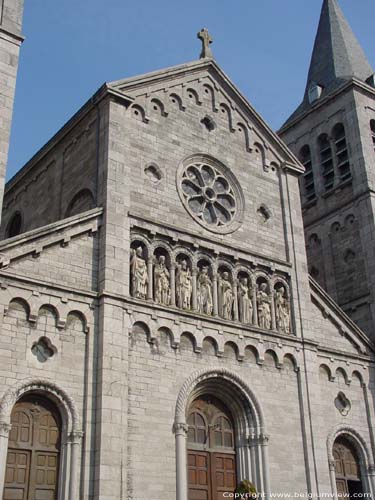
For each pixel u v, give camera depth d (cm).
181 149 3978
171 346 3366
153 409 3172
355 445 4006
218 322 3597
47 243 3158
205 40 4488
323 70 6012
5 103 3262
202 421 3478
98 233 3375
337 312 4272
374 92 5491
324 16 6450
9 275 2973
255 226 4125
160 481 3058
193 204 3916
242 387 3556
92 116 3838
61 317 3055
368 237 4834
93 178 3631
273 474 3481
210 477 3375
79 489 2836
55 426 2941
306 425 3722
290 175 4475
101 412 2956
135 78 3897
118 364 3100
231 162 4212
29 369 2906
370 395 4188
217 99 4344
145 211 3616
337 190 5247
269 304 3934
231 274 3834
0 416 2744
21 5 3550
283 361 3806
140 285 3388
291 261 4169
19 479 2777
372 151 5212
